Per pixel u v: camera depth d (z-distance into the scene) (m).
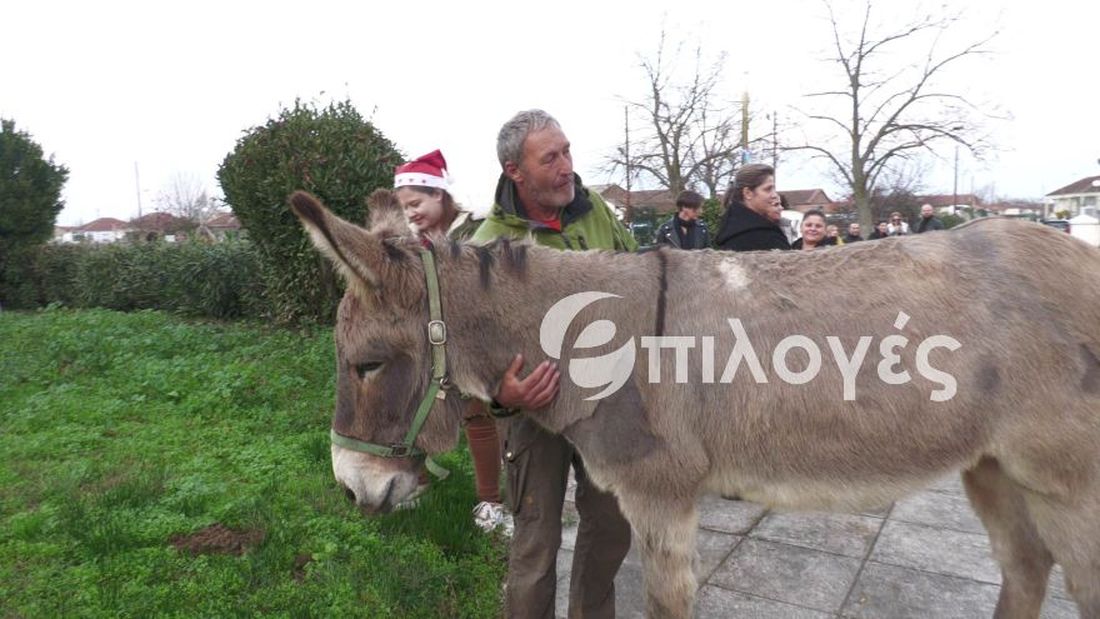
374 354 2.30
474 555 3.72
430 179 4.10
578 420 2.35
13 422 5.96
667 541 2.30
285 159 8.34
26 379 7.44
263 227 8.86
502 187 2.84
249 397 6.53
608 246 3.02
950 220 23.25
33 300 16.17
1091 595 2.17
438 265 2.34
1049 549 2.30
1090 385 2.12
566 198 2.73
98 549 3.64
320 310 9.21
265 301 11.35
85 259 15.12
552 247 2.64
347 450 2.39
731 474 2.30
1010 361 2.14
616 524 2.77
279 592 3.28
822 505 2.29
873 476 2.24
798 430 2.21
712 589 3.50
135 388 6.83
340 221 2.15
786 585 3.53
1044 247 2.26
